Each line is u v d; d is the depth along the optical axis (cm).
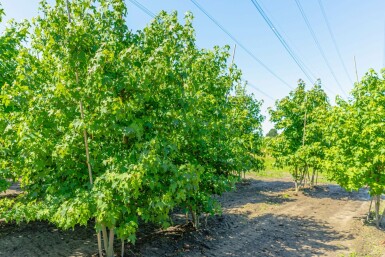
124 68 557
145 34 693
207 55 949
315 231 974
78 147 576
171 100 649
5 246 729
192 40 863
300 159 1609
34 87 582
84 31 517
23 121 532
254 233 917
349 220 1122
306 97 1698
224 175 878
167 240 786
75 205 477
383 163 972
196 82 796
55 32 511
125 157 553
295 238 895
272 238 881
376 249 827
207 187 811
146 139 589
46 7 537
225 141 970
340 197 1608
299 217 1145
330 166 1099
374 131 956
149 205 544
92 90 523
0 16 933
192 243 781
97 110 539
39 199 653
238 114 1580
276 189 1819
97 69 494
